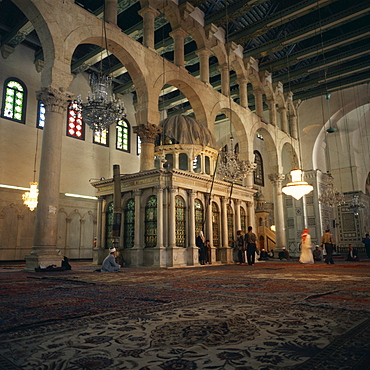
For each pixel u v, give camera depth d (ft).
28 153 60.44
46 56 35.70
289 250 79.56
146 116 45.14
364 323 8.62
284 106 78.28
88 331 7.97
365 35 59.98
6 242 55.06
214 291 15.24
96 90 29.84
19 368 5.52
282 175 71.72
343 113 79.56
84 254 65.98
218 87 75.46
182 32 53.26
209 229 45.24
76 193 66.90
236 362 5.74
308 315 9.70
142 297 13.46
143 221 41.16
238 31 61.21
